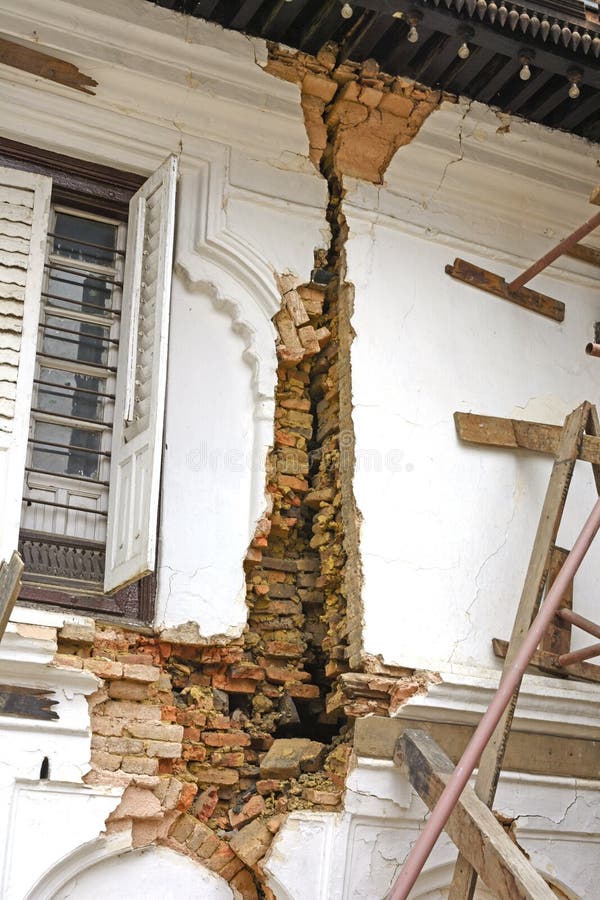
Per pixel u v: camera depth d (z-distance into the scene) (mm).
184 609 6445
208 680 6609
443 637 6816
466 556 7023
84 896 5926
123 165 6973
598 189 6906
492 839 5695
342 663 6762
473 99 7559
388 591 6746
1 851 5648
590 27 6695
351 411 6973
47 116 6805
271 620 6887
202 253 7008
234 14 7047
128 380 6457
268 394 6867
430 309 7387
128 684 6230
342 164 7383
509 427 7336
